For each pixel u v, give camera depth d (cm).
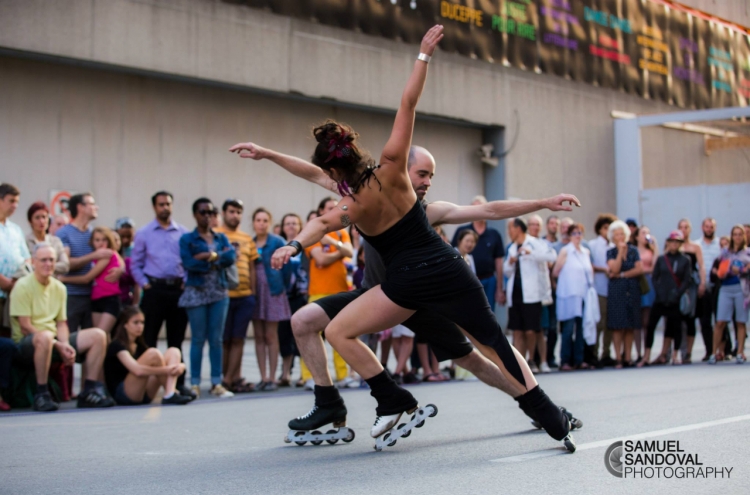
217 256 800
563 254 1055
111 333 803
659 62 2195
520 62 1905
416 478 366
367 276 478
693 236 1986
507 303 1021
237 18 1451
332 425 520
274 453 450
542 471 377
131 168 1382
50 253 718
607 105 2138
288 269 894
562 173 2033
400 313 416
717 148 2286
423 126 1834
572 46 2003
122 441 505
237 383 852
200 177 1466
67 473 398
